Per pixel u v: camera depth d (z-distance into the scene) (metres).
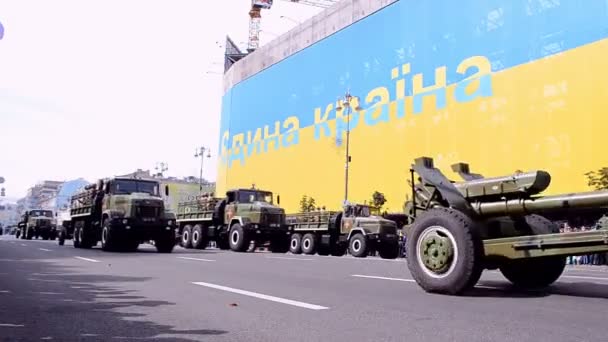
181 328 4.57
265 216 21.66
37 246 21.11
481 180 7.02
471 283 6.49
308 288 7.36
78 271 9.70
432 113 36.00
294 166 50.97
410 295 6.65
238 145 62.00
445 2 36.00
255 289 7.20
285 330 4.49
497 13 32.22
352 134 43.50
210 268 10.76
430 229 6.92
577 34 27.78
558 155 28.05
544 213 6.51
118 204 17.92
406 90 38.50
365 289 7.29
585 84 27.11
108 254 15.62
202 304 5.84
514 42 31.05
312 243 26.84
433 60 36.47
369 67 42.53
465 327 4.60
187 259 13.75
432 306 5.75
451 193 7.11
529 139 29.59
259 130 57.88
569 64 28.00
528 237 6.37
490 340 4.11
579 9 27.83
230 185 63.00
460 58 34.41
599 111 26.38
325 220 26.20
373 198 37.41
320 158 47.34
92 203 19.22
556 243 6.14
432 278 6.79
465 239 6.50
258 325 4.70
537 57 29.67
